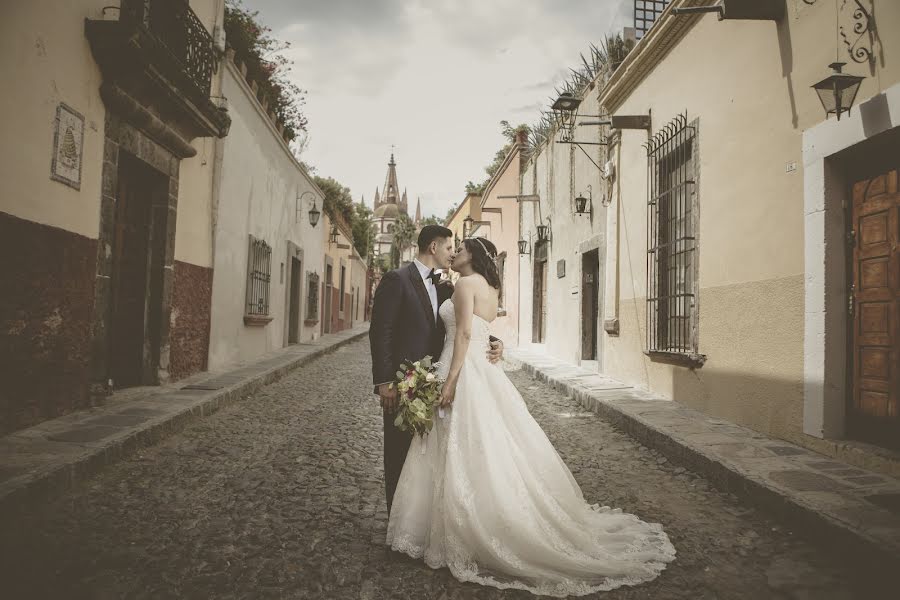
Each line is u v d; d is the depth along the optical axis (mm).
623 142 9055
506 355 14117
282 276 14523
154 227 7605
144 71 6043
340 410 7082
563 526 2859
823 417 4590
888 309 4219
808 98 4840
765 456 4480
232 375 8914
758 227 5520
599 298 10047
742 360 5730
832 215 4625
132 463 4492
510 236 18500
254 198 11703
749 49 5703
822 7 4656
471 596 2592
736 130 5930
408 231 67250
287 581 2695
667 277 7672
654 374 7730
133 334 7402
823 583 2729
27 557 2826
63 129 5234
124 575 2695
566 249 12352
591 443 5617
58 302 5230
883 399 4273
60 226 5242
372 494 3949
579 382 8805
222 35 9352
